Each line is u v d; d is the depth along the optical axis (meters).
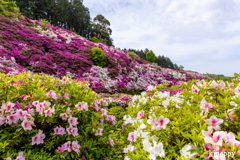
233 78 1.90
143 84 10.79
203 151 0.77
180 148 0.96
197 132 0.93
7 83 1.61
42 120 1.47
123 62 10.91
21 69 5.48
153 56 24.62
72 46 9.69
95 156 1.75
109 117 2.33
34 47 7.34
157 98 1.72
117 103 4.73
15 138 1.40
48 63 6.78
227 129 0.99
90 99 2.02
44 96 1.67
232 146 0.70
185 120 1.07
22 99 1.75
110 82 7.68
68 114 1.68
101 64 9.06
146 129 1.25
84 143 1.68
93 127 1.76
